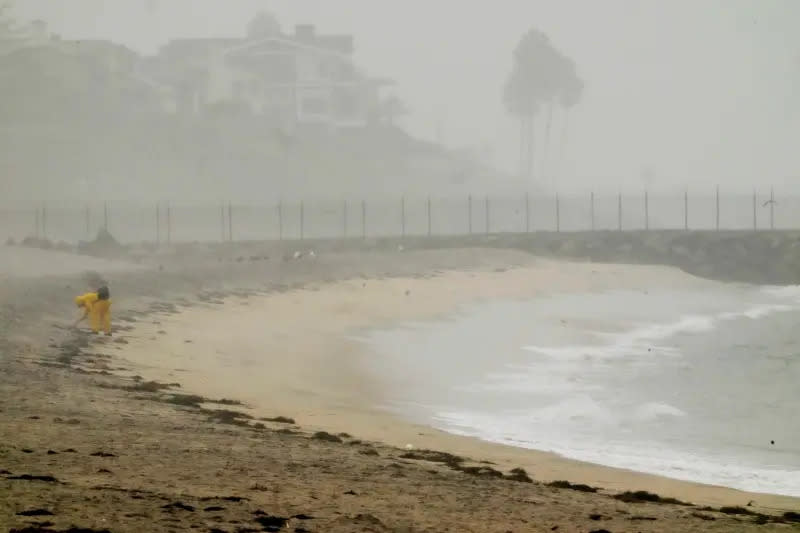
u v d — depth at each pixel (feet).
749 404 220.43
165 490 86.02
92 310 233.35
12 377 160.97
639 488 125.90
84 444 107.65
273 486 92.79
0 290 274.98
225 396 175.01
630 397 222.48
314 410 171.53
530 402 209.26
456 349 284.00
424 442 149.07
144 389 165.89
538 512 90.94
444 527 80.64
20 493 78.28
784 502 122.72
